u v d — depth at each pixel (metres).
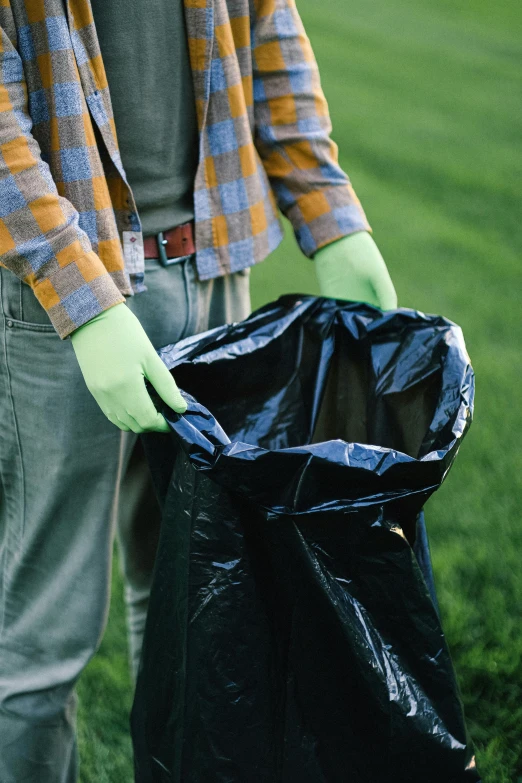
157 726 1.24
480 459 2.61
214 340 1.33
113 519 1.35
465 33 13.16
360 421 1.49
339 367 1.48
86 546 1.33
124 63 1.20
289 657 1.15
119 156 1.22
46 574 1.36
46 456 1.29
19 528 1.36
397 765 1.17
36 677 1.36
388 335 1.42
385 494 1.08
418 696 1.16
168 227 1.31
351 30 12.76
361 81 9.62
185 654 1.15
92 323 1.10
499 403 2.97
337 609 1.10
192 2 1.23
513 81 10.10
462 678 1.78
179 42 1.24
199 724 1.15
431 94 9.20
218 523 1.11
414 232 5.09
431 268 4.45
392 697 1.13
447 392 1.26
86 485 1.31
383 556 1.11
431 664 1.17
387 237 4.97
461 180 6.29
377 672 1.12
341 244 1.50
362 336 1.44
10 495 1.36
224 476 1.06
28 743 1.37
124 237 1.26
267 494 1.07
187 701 1.15
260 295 4.01
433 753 1.17
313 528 1.08
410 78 9.95
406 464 1.07
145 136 1.25
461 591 2.01
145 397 1.11
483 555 2.12
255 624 1.13
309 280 4.30
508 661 1.82
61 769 1.43
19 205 1.08
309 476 1.06
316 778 1.18
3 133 1.07
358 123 7.82
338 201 1.50
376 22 13.54
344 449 1.07
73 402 1.25
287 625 1.14
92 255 1.11
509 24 14.18
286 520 1.08
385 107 8.51
